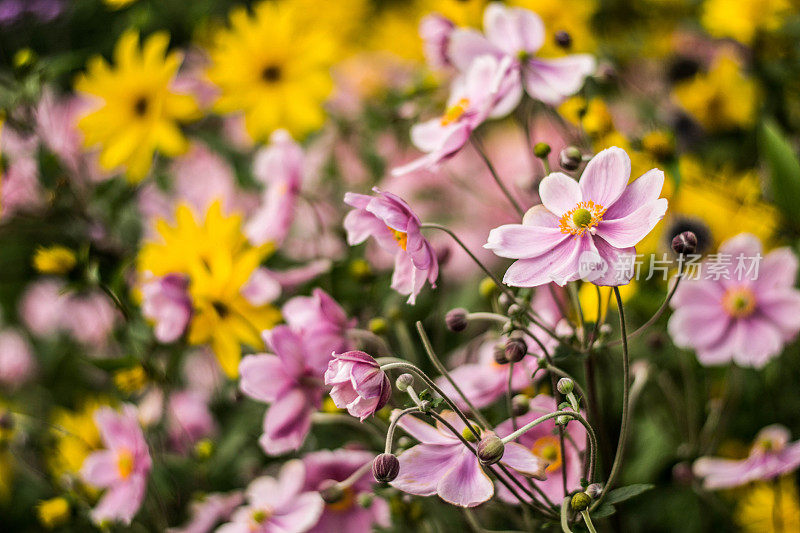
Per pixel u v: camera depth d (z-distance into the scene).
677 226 0.71
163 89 0.78
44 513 0.72
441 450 0.55
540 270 0.54
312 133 0.90
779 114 0.82
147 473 0.69
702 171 0.77
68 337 0.99
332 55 0.81
